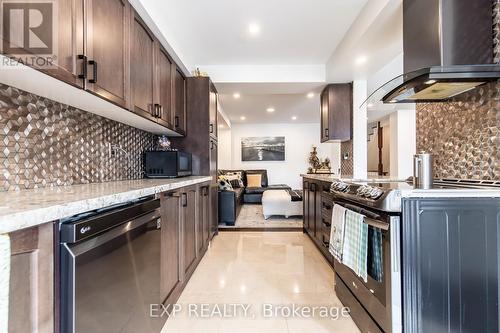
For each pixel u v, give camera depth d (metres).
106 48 1.59
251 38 2.98
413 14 1.78
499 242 1.32
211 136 3.72
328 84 3.93
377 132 6.78
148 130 2.98
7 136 1.35
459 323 1.31
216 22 2.62
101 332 1.02
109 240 1.07
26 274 0.75
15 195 1.12
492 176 1.54
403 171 5.42
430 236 1.31
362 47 2.72
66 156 1.75
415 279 1.31
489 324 1.31
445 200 1.32
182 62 3.18
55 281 0.84
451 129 1.86
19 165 1.41
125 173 2.55
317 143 8.71
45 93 1.47
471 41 1.53
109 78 1.62
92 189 1.43
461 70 1.42
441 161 1.96
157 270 1.60
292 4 2.34
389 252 1.34
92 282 0.96
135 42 1.98
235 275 2.60
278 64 3.76
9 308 0.70
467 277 1.31
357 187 1.76
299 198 5.43
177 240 2.10
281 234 4.19
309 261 2.97
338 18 2.57
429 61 1.62
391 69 3.55
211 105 3.73
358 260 1.55
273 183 8.74
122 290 1.17
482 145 1.61
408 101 1.96
